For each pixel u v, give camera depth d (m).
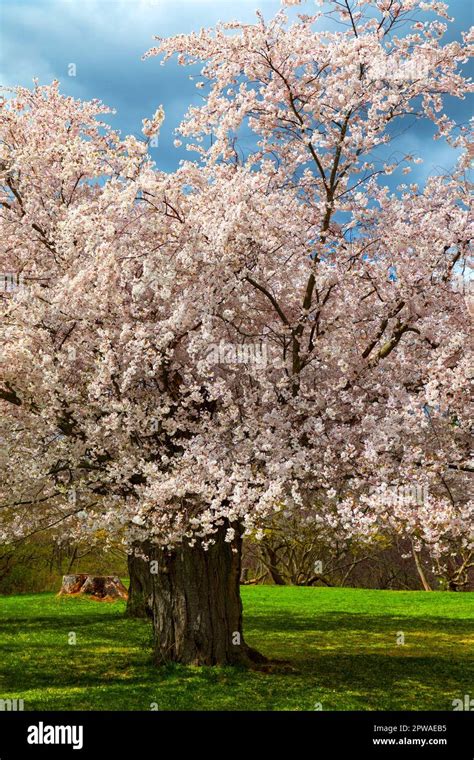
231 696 10.91
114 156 11.30
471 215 11.27
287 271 10.91
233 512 9.52
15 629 17.53
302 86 10.68
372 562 37.78
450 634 17.64
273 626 18.69
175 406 11.40
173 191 10.15
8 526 13.06
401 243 10.95
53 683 12.00
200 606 12.37
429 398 9.58
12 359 10.75
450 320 11.54
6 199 13.00
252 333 11.58
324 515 10.61
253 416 10.43
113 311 10.72
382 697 11.35
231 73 10.92
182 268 10.11
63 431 11.43
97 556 29.41
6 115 13.21
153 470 9.98
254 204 10.24
